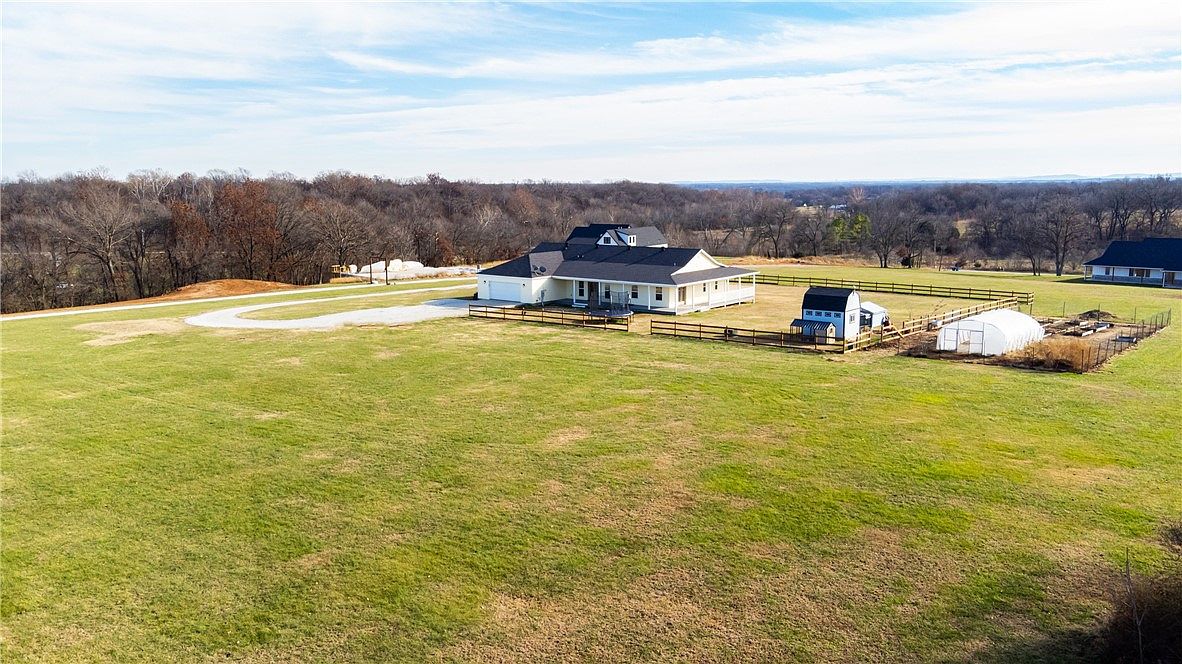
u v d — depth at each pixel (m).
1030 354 32.38
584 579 14.77
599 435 23.20
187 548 16.20
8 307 65.31
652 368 32.00
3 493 19.16
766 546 15.95
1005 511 17.36
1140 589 12.16
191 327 43.38
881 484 19.03
